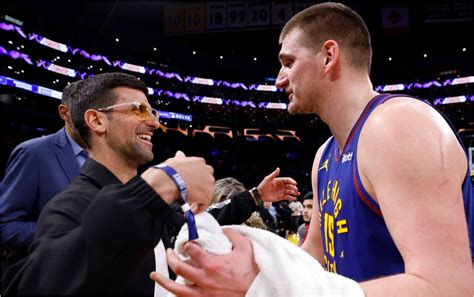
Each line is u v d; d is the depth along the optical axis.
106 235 0.69
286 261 0.70
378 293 0.71
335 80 1.09
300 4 14.55
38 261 0.75
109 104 1.26
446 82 22.69
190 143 23.59
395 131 0.85
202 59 23.72
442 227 0.76
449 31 18.80
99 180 1.15
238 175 22.25
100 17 17.81
